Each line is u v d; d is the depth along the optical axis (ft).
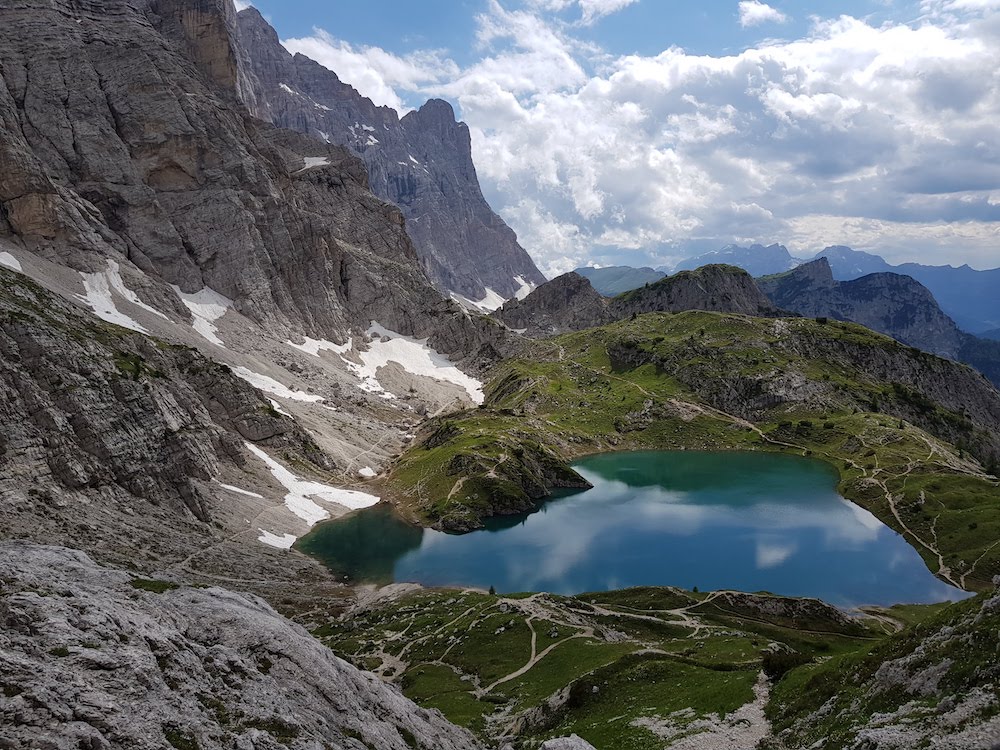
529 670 271.08
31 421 389.80
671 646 267.59
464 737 182.80
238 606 156.04
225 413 628.28
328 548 506.48
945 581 447.83
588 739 179.11
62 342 444.96
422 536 542.16
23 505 348.18
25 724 83.61
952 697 121.60
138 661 104.83
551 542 527.81
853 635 320.91
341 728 129.59
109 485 412.57
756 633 311.47
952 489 583.99
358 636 347.15
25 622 104.73
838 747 130.62
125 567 343.26
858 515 592.60
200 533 440.86
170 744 94.32
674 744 160.97
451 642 314.14
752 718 168.76
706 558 489.67
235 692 117.91
